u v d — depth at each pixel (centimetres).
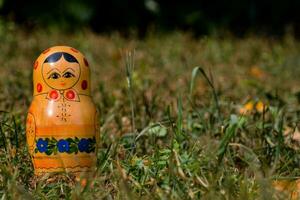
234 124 369
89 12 1180
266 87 773
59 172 369
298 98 651
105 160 378
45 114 369
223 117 513
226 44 1062
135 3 1230
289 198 342
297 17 1328
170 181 346
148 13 1233
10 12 1171
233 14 1266
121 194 334
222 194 323
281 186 355
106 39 1075
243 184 337
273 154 413
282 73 902
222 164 365
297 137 476
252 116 524
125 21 1223
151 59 914
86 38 1051
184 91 650
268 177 334
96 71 802
